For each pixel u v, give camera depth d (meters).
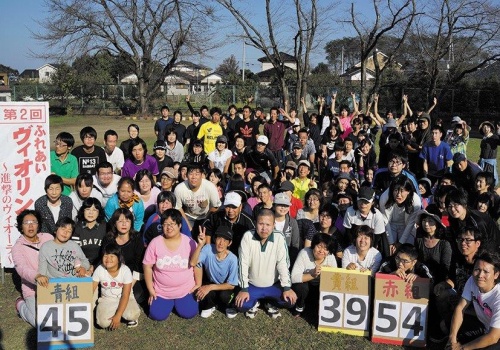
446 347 4.18
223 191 7.29
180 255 4.90
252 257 4.92
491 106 29.58
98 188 5.88
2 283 5.88
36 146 5.83
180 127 10.91
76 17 30.41
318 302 5.21
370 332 4.70
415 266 4.68
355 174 8.41
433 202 6.24
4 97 36.69
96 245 5.24
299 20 26.00
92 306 4.56
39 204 5.50
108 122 29.78
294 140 10.59
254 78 57.12
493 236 5.07
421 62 30.92
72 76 35.53
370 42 27.03
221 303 5.31
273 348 4.50
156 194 5.98
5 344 4.57
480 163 9.46
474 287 4.16
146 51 32.94
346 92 33.81
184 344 4.57
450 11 26.23
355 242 5.00
